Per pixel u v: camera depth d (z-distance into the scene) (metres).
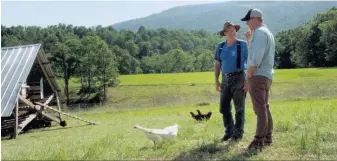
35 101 24.50
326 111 14.32
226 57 8.44
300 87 62.19
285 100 39.75
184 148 7.95
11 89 19.81
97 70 102.50
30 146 11.95
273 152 7.18
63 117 28.05
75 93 100.94
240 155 7.02
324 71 90.31
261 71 7.40
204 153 7.37
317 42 133.75
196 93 76.19
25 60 21.61
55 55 107.75
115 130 14.94
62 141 12.35
